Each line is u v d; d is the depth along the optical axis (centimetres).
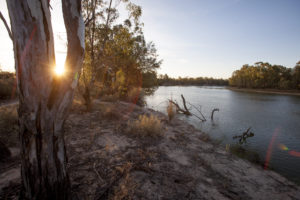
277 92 6012
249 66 9731
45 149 144
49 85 135
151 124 559
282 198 291
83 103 827
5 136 374
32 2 119
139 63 1441
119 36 839
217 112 1555
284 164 486
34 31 122
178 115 1348
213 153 471
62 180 163
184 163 363
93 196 210
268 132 917
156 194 236
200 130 830
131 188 237
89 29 734
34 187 145
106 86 1608
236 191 284
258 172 394
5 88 1127
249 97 3534
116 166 299
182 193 248
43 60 129
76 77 154
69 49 147
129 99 1545
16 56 125
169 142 498
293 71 7906
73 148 362
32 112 133
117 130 537
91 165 293
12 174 246
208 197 249
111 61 925
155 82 1858
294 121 1221
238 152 545
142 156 360
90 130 502
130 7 835
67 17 143
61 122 153
